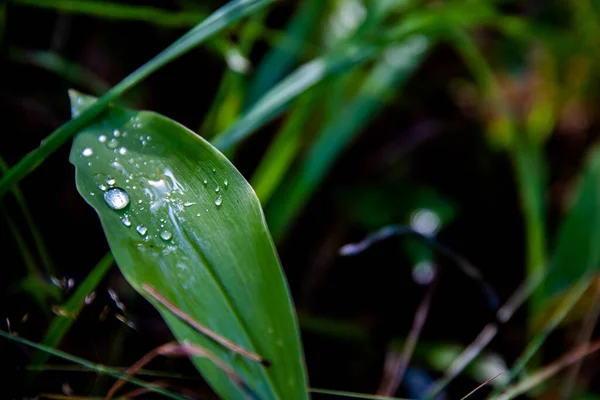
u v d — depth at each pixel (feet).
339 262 1.80
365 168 1.94
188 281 1.16
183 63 1.84
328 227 1.85
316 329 1.59
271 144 1.85
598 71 2.01
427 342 1.63
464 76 2.16
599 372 1.53
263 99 1.41
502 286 1.83
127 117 1.21
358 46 1.48
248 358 1.17
